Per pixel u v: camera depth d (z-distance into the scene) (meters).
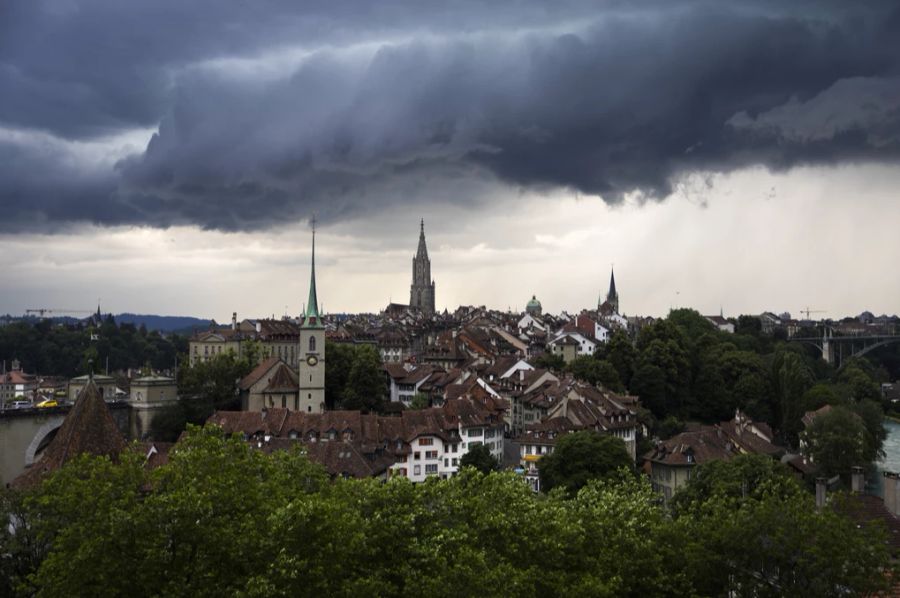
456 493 75.44
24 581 70.12
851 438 152.38
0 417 155.50
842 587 64.44
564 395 190.12
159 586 60.59
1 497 76.44
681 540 71.50
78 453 102.56
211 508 62.81
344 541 63.34
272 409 165.25
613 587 65.50
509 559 69.38
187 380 194.38
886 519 79.19
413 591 61.22
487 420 174.00
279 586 59.16
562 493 87.25
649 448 185.62
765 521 67.44
